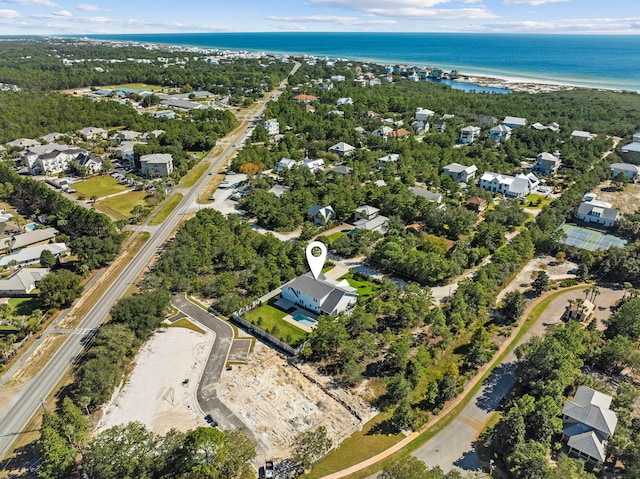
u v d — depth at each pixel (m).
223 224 155.88
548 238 145.25
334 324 100.88
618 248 133.50
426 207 163.50
